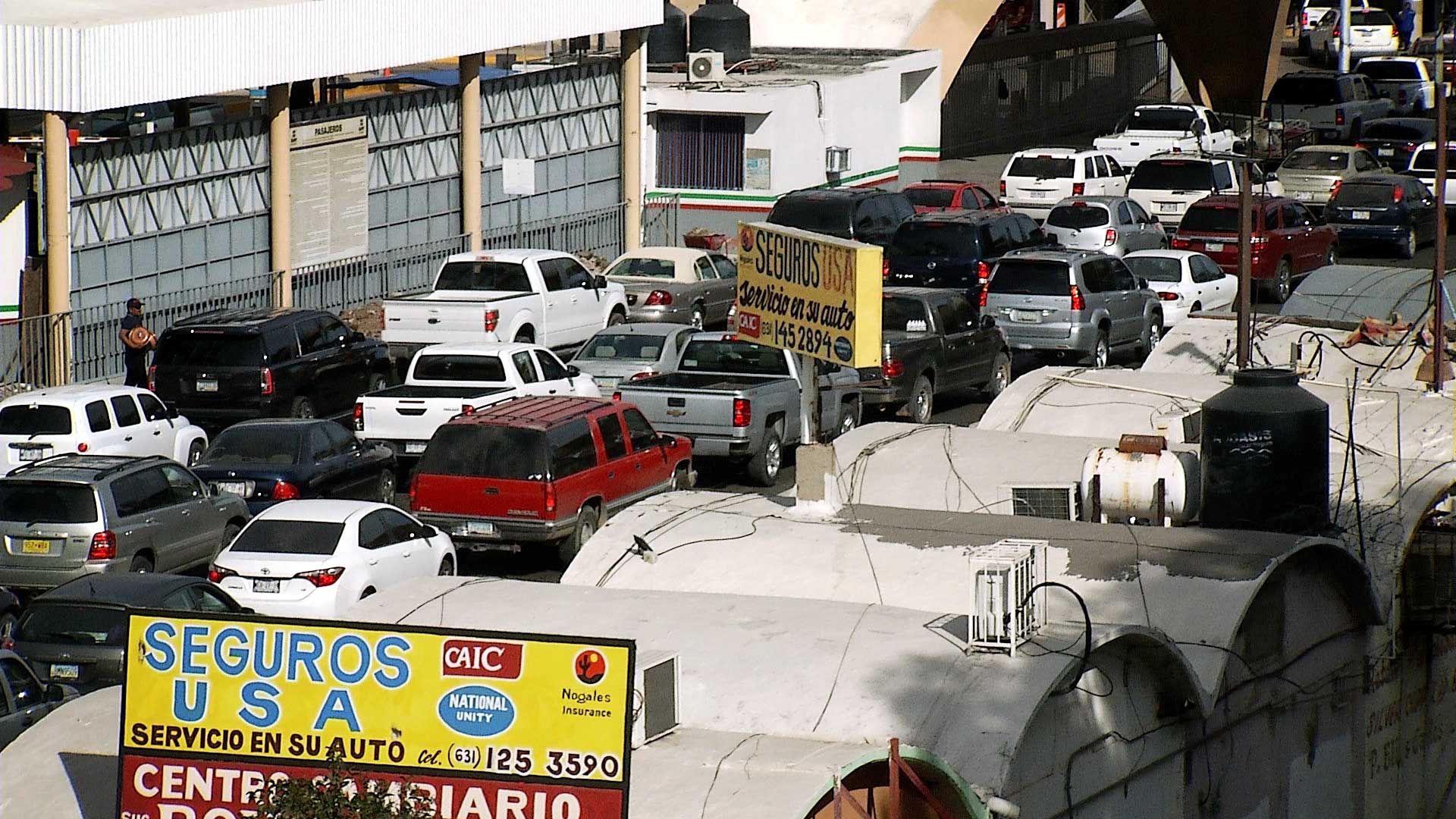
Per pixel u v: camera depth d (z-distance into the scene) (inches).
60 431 1966.0
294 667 818.8
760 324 1224.2
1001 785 860.0
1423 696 1416.1
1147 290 2723.9
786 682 954.1
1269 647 1162.6
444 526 1722.4
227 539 1830.7
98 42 2282.2
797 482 1246.3
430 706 808.3
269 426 1926.7
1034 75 4992.6
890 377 2224.4
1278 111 4505.4
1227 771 1124.5
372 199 2888.8
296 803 784.9
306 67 2630.4
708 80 3629.4
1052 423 1594.5
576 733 794.8
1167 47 4822.8
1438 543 1348.4
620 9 3304.6
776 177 3467.0
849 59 4040.4
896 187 3949.3
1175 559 1127.6
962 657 956.0
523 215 3235.7
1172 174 3543.3
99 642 1419.8
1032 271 2549.2
